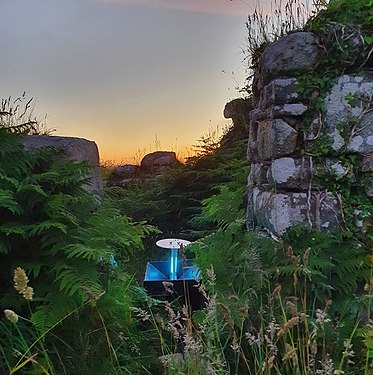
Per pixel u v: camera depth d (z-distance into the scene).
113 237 1.67
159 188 5.27
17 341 1.39
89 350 1.54
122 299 1.85
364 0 2.07
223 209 2.60
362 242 2.00
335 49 2.05
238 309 1.61
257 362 1.41
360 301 1.74
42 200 1.59
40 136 2.33
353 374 1.49
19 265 1.48
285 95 2.11
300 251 1.86
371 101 2.05
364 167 2.06
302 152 2.09
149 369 1.77
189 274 2.57
